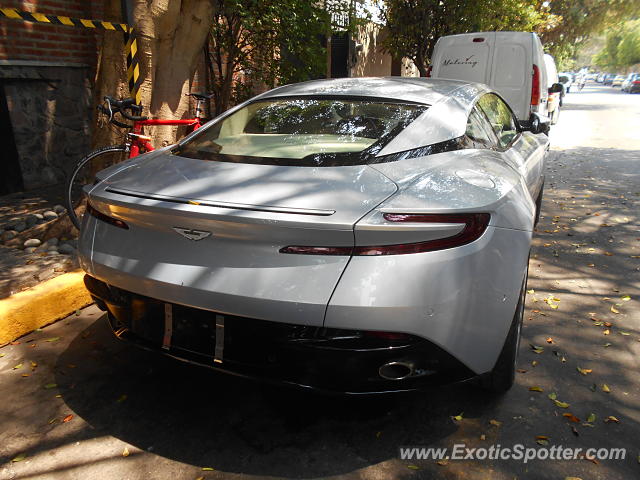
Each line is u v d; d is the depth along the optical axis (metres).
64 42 6.38
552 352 3.19
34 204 5.50
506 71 9.42
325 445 2.36
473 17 12.52
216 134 3.00
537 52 9.26
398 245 2.03
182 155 2.80
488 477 2.18
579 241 5.34
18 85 5.95
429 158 2.58
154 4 4.59
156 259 2.26
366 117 2.88
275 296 2.03
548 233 5.62
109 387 2.78
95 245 2.47
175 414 2.57
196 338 2.29
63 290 3.50
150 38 4.64
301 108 3.07
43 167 6.34
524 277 2.65
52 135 6.40
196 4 4.94
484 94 3.76
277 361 2.17
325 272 2.01
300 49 8.04
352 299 1.98
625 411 2.62
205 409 2.61
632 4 26.20
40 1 6.04
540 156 4.44
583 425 2.51
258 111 3.14
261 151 2.66
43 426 2.46
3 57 5.74
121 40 4.65
